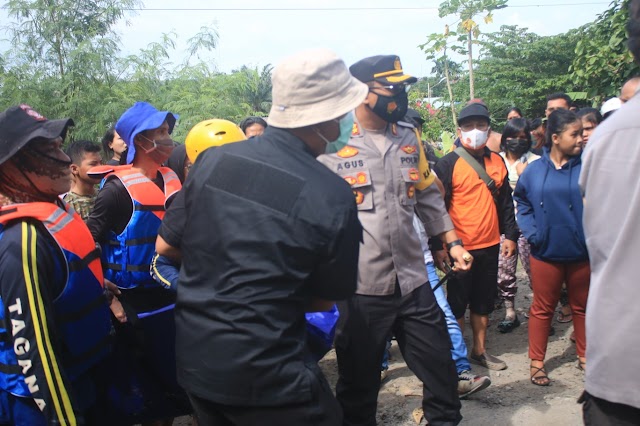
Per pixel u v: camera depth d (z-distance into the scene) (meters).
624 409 1.71
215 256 1.79
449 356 2.92
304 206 1.75
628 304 1.65
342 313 2.84
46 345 1.97
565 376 4.07
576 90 9.12
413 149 2.91
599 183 1.70
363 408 2.93
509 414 3.56
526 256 5.11
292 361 1.77
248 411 1.79
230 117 12.36
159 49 11.38
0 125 2.12
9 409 2.13
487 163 4.38
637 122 1.63
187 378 1.83
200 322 1.79
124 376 2.85
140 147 2.95
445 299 3.89
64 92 10.38
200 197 1.86
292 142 1.89
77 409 2.03
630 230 1.62
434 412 2.93
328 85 1.86
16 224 2.04
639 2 1.70
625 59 6.74
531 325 3.97
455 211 4.20
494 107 22.56
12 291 1.96
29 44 10.95
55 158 2.18
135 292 2.87
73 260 2.18
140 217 2.81
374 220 2.76
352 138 2.79
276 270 1.74
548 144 3.92
